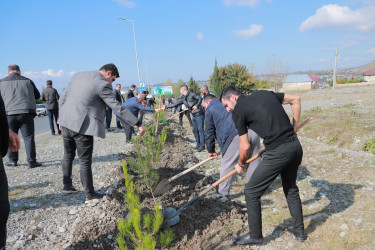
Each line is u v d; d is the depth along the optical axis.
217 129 4.02
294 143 2.64
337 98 19.81
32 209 3.52
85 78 3.51
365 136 6.73
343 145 6.79
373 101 14.12
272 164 2.65
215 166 5.90
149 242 2.28
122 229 2.46
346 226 3.06
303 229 2.92
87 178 3.66
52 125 10.63
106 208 3.46
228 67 48.00
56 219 3.29
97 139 8.84
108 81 3.75
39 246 2.78
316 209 3.57
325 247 2.78
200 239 3.04
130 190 2.73
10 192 4.07
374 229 2.99
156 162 5.23
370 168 4.90
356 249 2.70
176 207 3.55
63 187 4.06
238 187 4.59
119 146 7.66
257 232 2.85
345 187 4.18
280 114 2.66
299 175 4.89
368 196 3.80
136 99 7.62
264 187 2.76
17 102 4.96
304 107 14.69
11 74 4.96
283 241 2.95
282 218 3.40
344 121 8.43
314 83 81.94
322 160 5.63
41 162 5.86
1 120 2.04
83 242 2.84
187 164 5.95
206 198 3.94
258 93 2.78
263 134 2.67
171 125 11.79
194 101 7.39
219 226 3.29
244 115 2.70
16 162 5.51
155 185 4.12
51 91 10.42
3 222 1.91
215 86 45.28
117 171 4.92
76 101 3.46
